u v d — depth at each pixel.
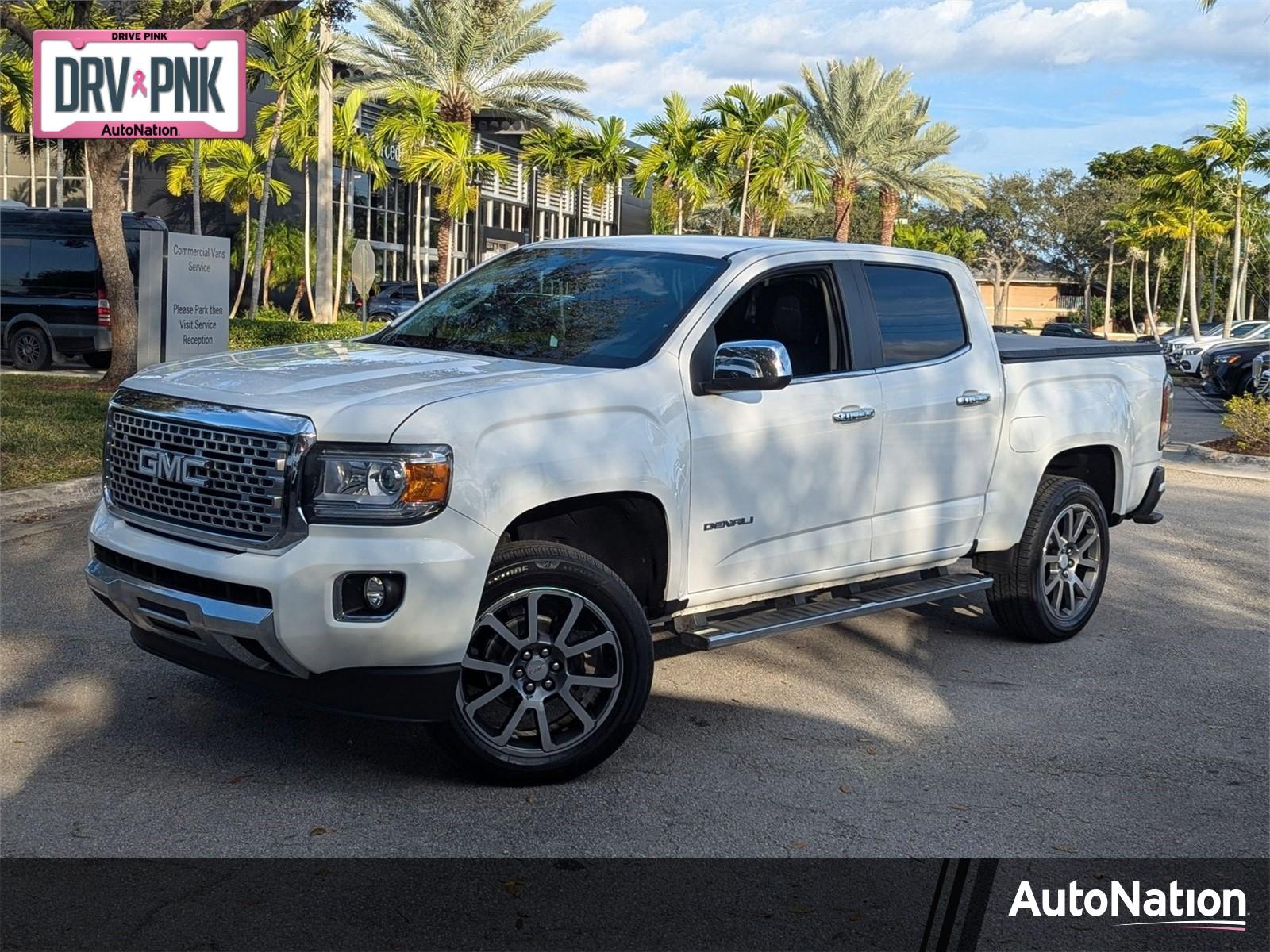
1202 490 12.80
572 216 63.41
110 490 4.68
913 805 4.46
